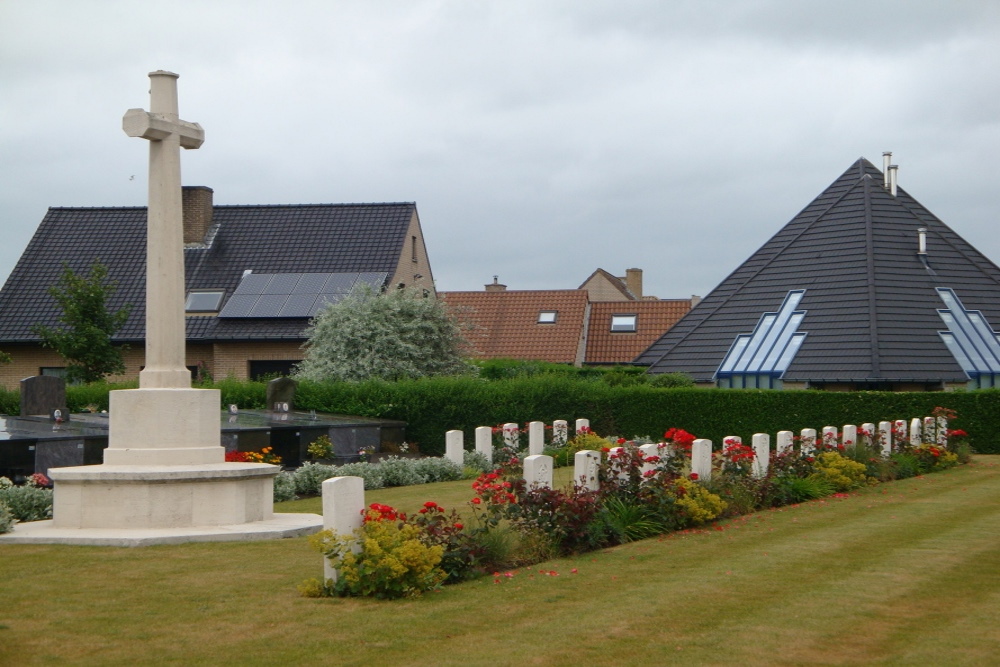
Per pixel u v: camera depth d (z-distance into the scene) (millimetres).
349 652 8727
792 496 19531
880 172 44375
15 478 19312
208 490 14375
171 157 14914
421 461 24344
